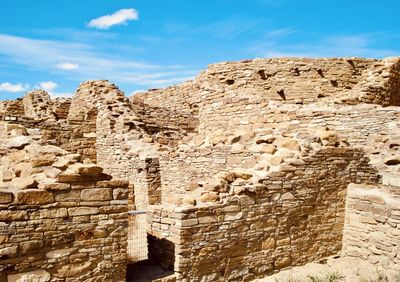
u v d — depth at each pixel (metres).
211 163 11.66
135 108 17.44
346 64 18.22
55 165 5.82
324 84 18.02
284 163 8.83
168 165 13.21
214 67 19.22
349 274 8.60
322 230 9.45
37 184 5.51
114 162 15.19
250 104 14.38
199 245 7.12
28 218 5.29
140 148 14.03
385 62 16.92
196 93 20.59
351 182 10.07
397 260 8.70
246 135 11.55
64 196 5.60
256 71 18.31
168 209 7.18
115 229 6.08
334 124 12.48
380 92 15.85
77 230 5.71
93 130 16.58
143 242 7.85
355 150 10.20
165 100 23.00
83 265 5.77
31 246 5.30
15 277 5.18
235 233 7.72
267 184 8.34
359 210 9.59
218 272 7.44
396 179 9.94
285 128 11.97
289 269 8.73
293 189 8.82
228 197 7.71
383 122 11.48
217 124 15.62
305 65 18.08
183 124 19.14
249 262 7.97
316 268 8.89
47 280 5.43
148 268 7.15
